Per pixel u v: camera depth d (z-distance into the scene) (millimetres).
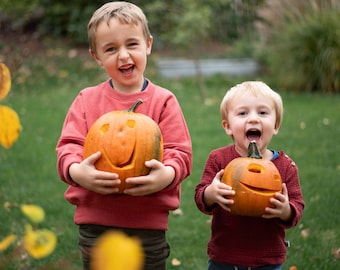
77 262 3543
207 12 10281
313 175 5504
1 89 1618
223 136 7121
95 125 2434
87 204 2627
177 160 2541
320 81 10430
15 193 5066
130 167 2328
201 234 4262
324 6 11492
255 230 2723
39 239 1284
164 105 2719
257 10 13844
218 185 2590
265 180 2531
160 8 12922
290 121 7891
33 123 7848
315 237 4098
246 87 2848
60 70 11453
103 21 2582
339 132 7230
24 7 14477
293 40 10781
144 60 2641
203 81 11070
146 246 2611
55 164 6059
